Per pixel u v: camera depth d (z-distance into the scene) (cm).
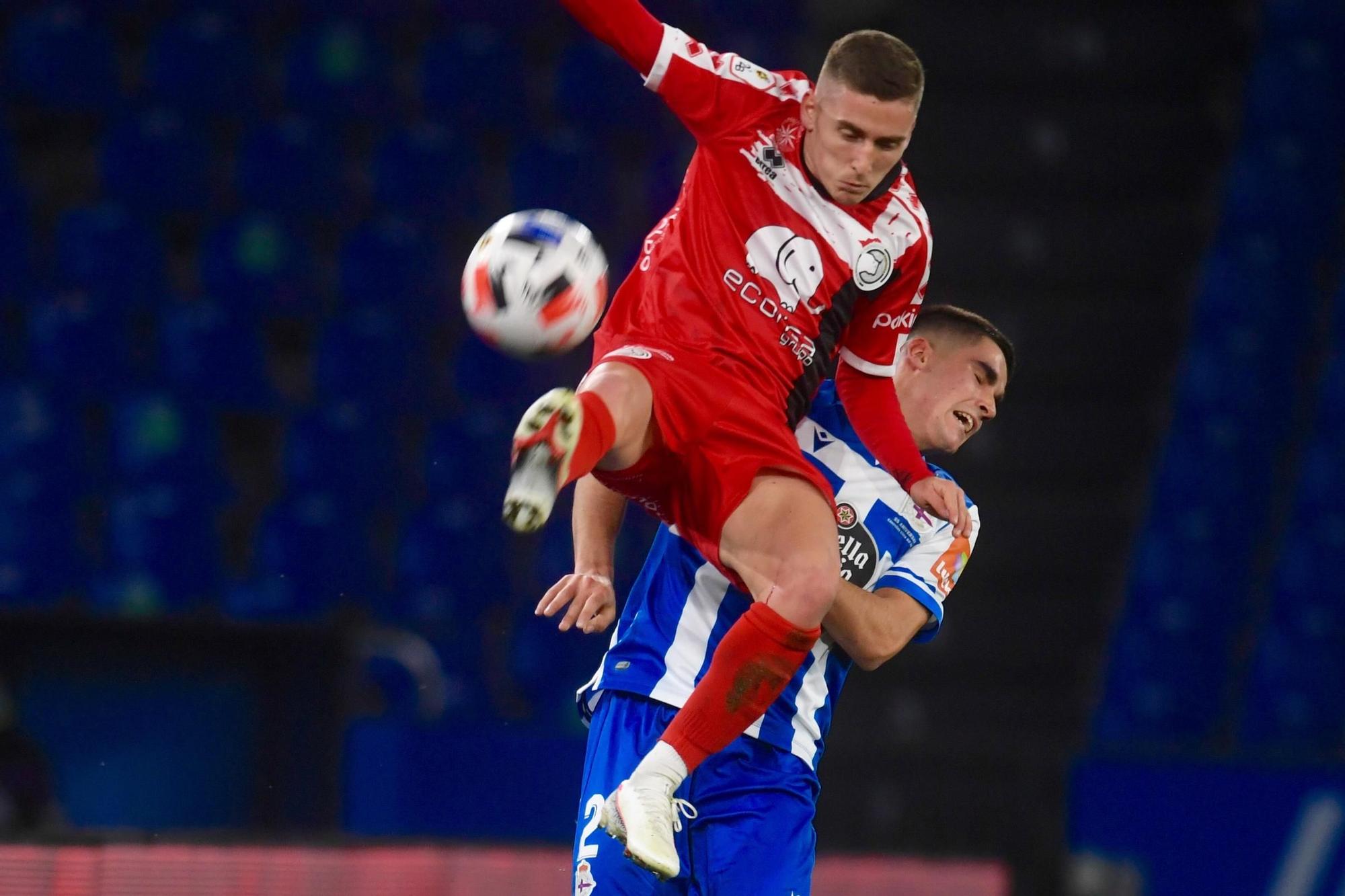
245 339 3753
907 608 1263
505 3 4581
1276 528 3906
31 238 3806
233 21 4366
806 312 1144
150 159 3966
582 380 1099
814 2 4681
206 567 3369
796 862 1187
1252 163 4369
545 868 1738
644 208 4344
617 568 3544
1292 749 3369
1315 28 4581
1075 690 3703
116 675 2091
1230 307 4162
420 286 4016
